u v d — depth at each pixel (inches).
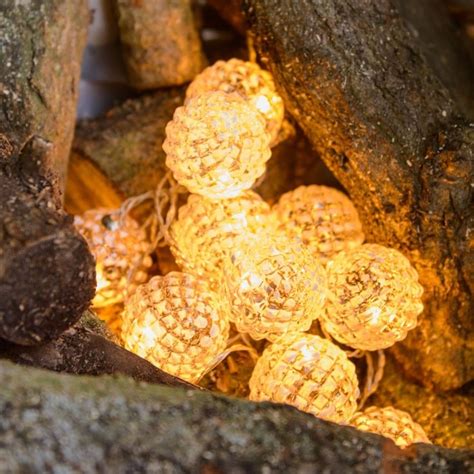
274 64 26.2
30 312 22.3
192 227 25.6
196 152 24.7
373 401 27.1
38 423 21.1
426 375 27.0
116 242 26.3
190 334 24.6
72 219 22.7
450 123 25.8
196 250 25.6
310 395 24.2
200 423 21.7
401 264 25.3
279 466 21.6
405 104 25.7
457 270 25.9
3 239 22.1
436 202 25.5
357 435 22.2
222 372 26.5
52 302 22.4
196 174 24.9
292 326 24.6
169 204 27.8
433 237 25.8
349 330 25.3
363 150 25.8
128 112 28.9
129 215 28.1
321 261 26.3
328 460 21.8
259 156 25.1
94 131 28.5
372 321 25.0
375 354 27.4
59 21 26.8
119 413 21.5
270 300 24.3
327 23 25.6
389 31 26.0
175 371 24.8
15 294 22.1
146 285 25.2
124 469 21.2
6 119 26.0
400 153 25.7
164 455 21.3
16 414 21.1
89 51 29.0
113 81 29.3
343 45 25.6
